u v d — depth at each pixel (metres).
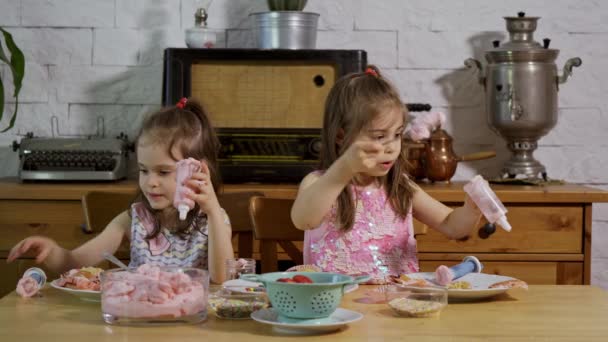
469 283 1.42
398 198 1.83
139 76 2.78
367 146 1.49
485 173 2.82
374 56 2.79
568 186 2.45
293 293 1.15
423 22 2.79
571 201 2.29
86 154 2.48
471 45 2.80
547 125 2.55
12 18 2.75
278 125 2.47
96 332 1.14
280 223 1.85
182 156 1.65
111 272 1.24
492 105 2.57
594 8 2.80
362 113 1.70
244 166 2.45
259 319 1.16
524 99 2.52
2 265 2.33
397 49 2.79
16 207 2.32
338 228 1.80
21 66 2.43
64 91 2.77
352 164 1.50
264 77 2.47
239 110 2.47
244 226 1.96
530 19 2.57
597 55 2.81
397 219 1.83
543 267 2.32
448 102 2.81
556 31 2.81
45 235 2.32
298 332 1.13
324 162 1.85
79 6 2.76
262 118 2.47
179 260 1.73
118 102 2.79
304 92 2.47
